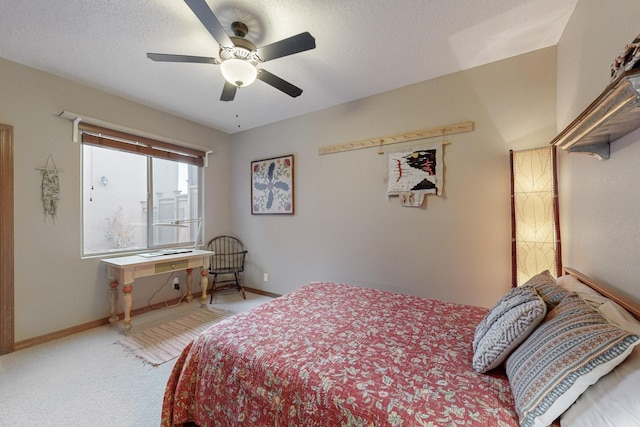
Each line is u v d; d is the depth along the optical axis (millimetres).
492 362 1068
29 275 2389
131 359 2168
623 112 926
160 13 1764
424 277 2709
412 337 1403
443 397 940
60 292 2570
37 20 1815
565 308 1042
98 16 1787
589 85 1539
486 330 1203
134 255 3057
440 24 1889
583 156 1649
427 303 1936
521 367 938
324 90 2873
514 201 2178
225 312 3205
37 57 2254
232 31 1904
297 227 3590
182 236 3721
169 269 2971
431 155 2643
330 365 1139
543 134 2186
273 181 3771
